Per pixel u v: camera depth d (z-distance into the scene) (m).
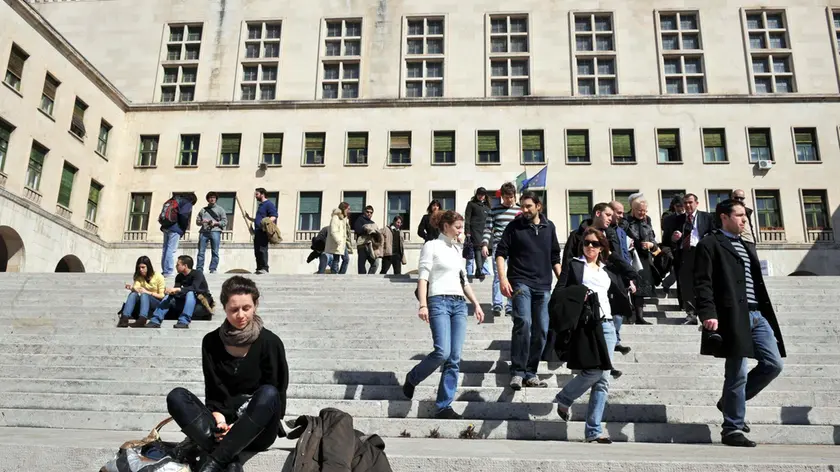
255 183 28.06
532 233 6.74
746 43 28.22
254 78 29.95
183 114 29.06
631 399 6.50
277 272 26.92
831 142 26.66
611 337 5.52
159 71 29.95
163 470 3.55
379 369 7.55
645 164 27.03
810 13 28.39
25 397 6.74
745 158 26.73
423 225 14.23
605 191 26.88
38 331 9.60
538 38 29.16
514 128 27.83
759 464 3.90
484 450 4.60
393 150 28.28
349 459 3.65
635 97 27.53
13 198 21.09
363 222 16.95
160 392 6.99
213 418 3.91
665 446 5.15
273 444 4.50
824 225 26.09
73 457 4.29
